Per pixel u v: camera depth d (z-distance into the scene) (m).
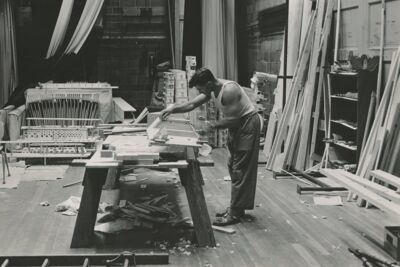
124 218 4.94
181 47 10.94
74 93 8.12
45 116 8.12
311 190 5.95
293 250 4.19
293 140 6.97
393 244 4.06
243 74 11.13
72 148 7.44
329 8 6.77
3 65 9.73
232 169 4.93
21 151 7.43
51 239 4.41
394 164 5.30
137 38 11.64
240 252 4.14
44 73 9.55
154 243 4.31
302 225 4.83
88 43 9.83
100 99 8.17
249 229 4.71
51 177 6.59
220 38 10.46
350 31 6.63
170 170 7.02
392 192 4.48
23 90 8.98
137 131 5.55
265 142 8.40
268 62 9.28
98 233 4.55
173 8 11.28
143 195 5.87
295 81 7.04
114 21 11.53
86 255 3.90
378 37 5.95
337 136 6.69
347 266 3.86
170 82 9.41
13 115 7.61
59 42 9.31
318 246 4.28
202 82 4.66
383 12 5.71
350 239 4.45
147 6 11.56
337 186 6.09
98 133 7.85
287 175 6.76
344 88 6.74
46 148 7.40
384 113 5.47
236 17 11.23
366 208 5.35
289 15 7.70
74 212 5.13
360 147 5.84
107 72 11.64
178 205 5.47
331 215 5.13
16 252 4.10
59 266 3.89
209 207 5.43
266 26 9.31
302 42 7.30
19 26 11.04
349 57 6.52
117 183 6.23
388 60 5.71
